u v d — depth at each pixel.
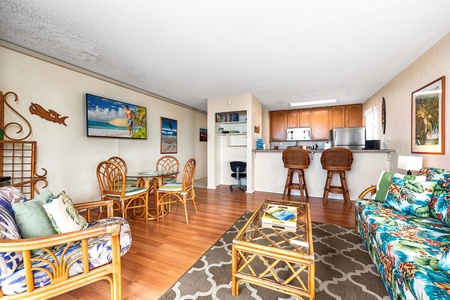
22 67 2.33
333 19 1.77
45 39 2.14
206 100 4.95
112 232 1.17
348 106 5.36
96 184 3.19
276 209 1.85
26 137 2.36
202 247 1.95
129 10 1.66
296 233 1.53
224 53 2.44
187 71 3.03
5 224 1.03
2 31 1.99
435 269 0.97
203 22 1.82
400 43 2.18
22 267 1.04
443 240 1.25
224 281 1.45
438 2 1.55
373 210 1.81
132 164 3.86
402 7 1.61
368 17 1.74
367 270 1.54
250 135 4.28
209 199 3.72
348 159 3.07
